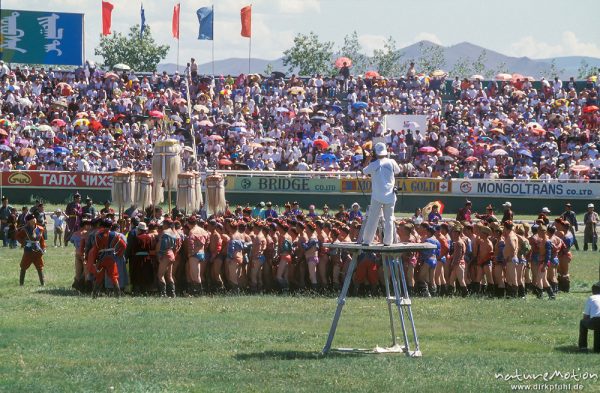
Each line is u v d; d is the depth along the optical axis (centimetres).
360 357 3938
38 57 15050
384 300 5819
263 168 13175
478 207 12681
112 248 5653
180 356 3897
